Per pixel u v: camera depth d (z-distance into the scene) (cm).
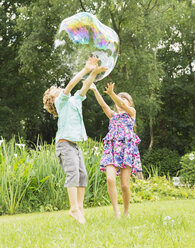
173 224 277
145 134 2252
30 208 555
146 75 1655
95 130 2327
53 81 2064
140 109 1739
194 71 2262
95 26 319
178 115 2297
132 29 1642
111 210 454
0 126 1856
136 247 202
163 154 1677
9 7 2075
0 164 575
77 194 343
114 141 374
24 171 568
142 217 338
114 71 1653
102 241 221
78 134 332
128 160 365
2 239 243
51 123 2336
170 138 2248
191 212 401
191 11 1898
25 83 2038
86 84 336
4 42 1980
